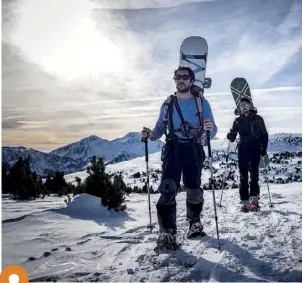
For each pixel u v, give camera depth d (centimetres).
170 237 311
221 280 233
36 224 422
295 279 233
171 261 276
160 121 376
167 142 349
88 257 295
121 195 548
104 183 620
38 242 344
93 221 458
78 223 438
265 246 307
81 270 265
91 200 533
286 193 704
